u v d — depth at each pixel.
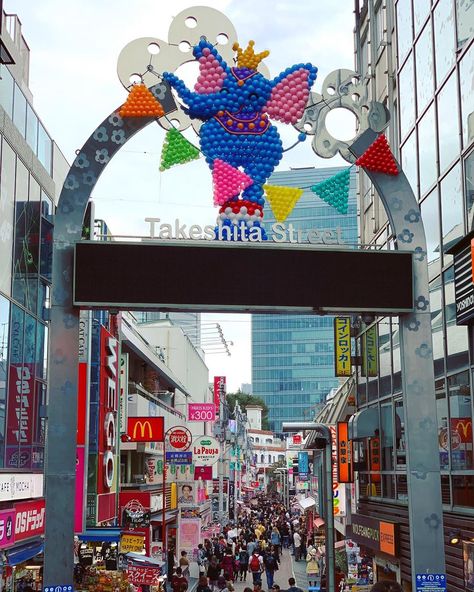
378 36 27.62
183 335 62.56
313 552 35.91
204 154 15.23
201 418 54.88
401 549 21.31
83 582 23.06
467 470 17.19
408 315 15.17
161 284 14.30
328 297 14.66
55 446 13.95
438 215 19.56
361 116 15.67
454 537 17.20
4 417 20.67
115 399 33.09
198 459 48.47
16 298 22.11
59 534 13.71
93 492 29.72
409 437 14.91
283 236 14.95
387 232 25.34
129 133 15.07
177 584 28.39
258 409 162.12
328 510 18.86
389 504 24.23
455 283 17.33
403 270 14.98
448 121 18.91
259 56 15.41
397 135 24.31
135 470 41.44
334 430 34.50
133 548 26.48
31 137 24.22
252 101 15.38
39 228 24.86
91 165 14.90
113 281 14.23
